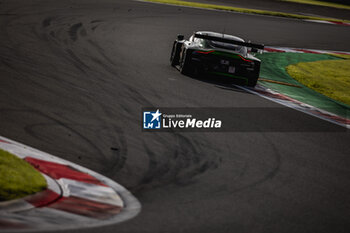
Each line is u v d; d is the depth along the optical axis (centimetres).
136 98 3141
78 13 7175
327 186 2045
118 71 3941
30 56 3931
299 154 2462
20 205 1350
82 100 2870
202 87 3797
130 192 1688
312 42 8500
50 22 6022
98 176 1775
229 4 12575
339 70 6169
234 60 4019
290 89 4522
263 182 1981
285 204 1767
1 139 1962
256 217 1603
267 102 3647
